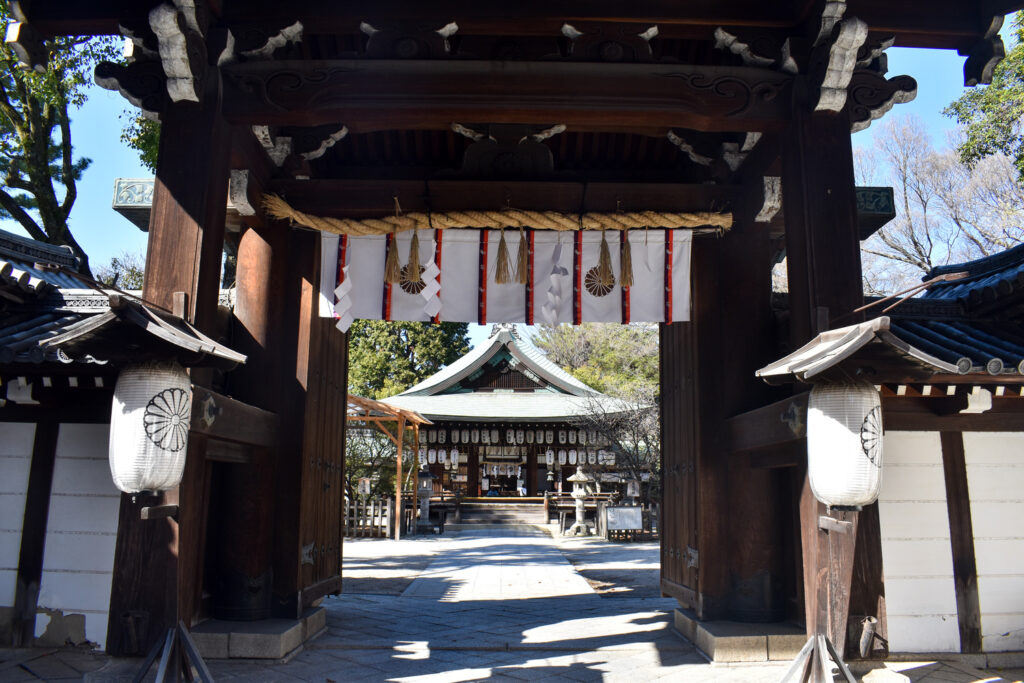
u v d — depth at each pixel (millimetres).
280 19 4730
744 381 5879
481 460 26922
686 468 6262
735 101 4719
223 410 4484
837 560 3830
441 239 6184
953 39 4859
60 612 5012
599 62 4691
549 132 5832
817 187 4539
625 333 37219
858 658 4961
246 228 5984
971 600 5180
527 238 6227
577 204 6008
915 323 5672
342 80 4602
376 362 33781
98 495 5141
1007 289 5336
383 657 5273
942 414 5344
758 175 5625
